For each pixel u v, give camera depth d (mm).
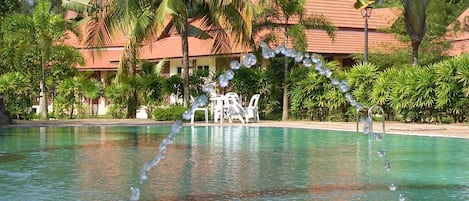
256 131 19203
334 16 33594
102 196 7504
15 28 26969
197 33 26844
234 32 23625
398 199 7375
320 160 11391
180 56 33062
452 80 20453
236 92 26016
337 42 31750
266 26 25172
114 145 14531
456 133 16797
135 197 6008
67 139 16266
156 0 24172
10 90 25828
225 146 14281
